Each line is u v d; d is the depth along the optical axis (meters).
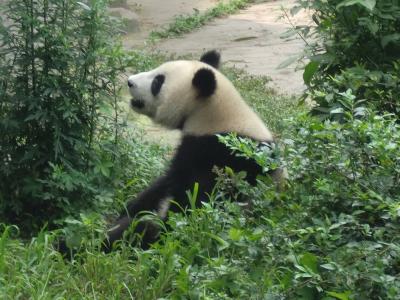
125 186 14.30
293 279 8.84
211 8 40.38
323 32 14.17
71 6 13.25
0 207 13.27
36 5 13.20
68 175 12.97
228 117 12.81
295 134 11.05
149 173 15.29
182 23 35.94
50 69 13.30
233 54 31.02
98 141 14.31
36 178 13.32
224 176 11.11
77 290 9.38
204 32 35.62
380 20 13.65
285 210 10.38
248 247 9.36
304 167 10.56
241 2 41.97
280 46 32.28
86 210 13.33
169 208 12.52
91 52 13.26
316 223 9.54
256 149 10.95
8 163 13.30
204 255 10.05
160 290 9.39
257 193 10.70
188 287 9.09
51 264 10.18
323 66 14.27
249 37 34.16
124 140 14.99
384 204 9.38
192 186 12.53
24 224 13.38
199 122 12.96
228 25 37.03
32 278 9.55
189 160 12.73
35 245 10.55
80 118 13.62
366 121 10.37
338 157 10.18
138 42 33.12
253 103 21.73
